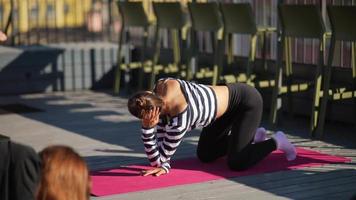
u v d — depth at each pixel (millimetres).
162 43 11469
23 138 7824
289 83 8625
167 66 10516
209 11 9195
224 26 9031
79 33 13117
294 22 7840
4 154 3086
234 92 6043
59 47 11570
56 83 11422
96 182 5754
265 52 9242
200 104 5746
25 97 10922
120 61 11094
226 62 9977
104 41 12664
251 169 6102
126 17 10938
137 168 6234
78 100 10523
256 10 9656
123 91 11422
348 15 7180
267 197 5273
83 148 7191
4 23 12750
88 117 9062
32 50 11195
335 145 7141
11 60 11039
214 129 6219
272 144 6125
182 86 5688
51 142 7551
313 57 8656
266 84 8594
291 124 8344
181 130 5754
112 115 9180
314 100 7547
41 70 11273
